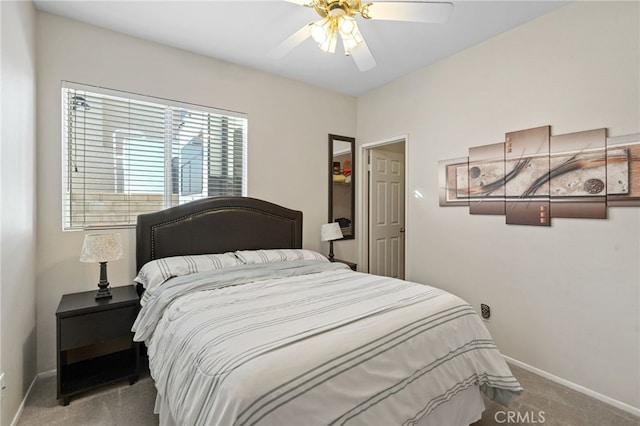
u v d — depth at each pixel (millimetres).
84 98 2426
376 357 1267
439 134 3066
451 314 1659
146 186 2695
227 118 3102
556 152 2250
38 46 2217
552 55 2268
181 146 2855
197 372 1196
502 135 2572
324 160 3760
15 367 1771
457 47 2793
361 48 2010
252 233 3043
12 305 1714
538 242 2363
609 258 2018
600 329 2055
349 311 1558
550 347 2297
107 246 2158
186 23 2400
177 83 2787
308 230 3641
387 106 3623
